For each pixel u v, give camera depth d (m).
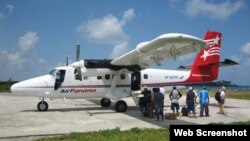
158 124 12.91
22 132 10.84
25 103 23.62
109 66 17.28
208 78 20.48
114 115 15.91
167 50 14.94
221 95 16.66
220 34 20.83
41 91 17.03
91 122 13.39
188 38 12.12
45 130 11.27
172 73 19.69
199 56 20.31
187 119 14.61
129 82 18.19
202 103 15.66
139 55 15.88
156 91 14.28
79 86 17.58
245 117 15.45
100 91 17.94
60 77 17.28
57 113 16.58
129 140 9.27
